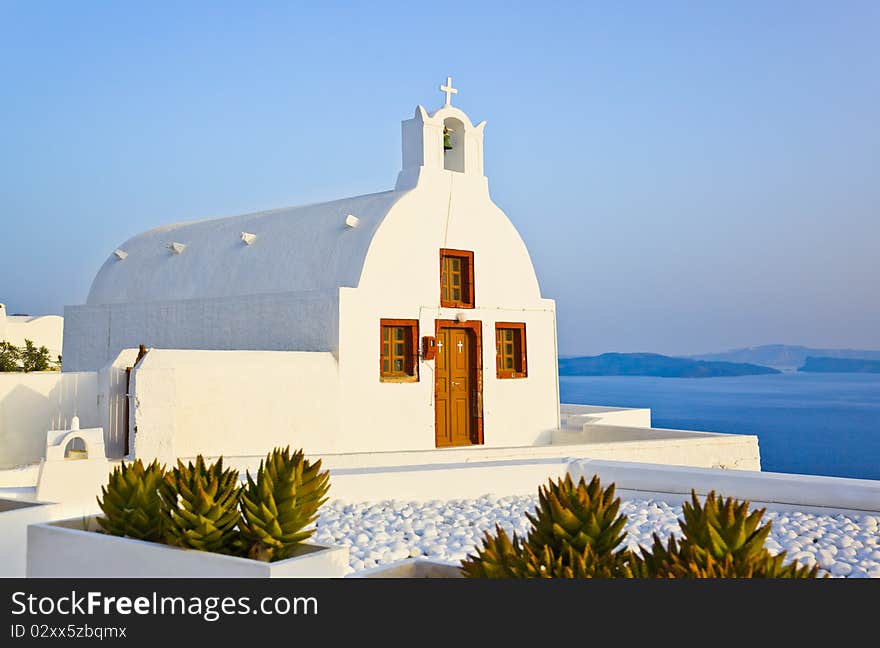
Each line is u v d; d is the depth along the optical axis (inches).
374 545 371.9
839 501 438.6
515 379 773.9
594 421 856.9
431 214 729.0
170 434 551.2
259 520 251.3
